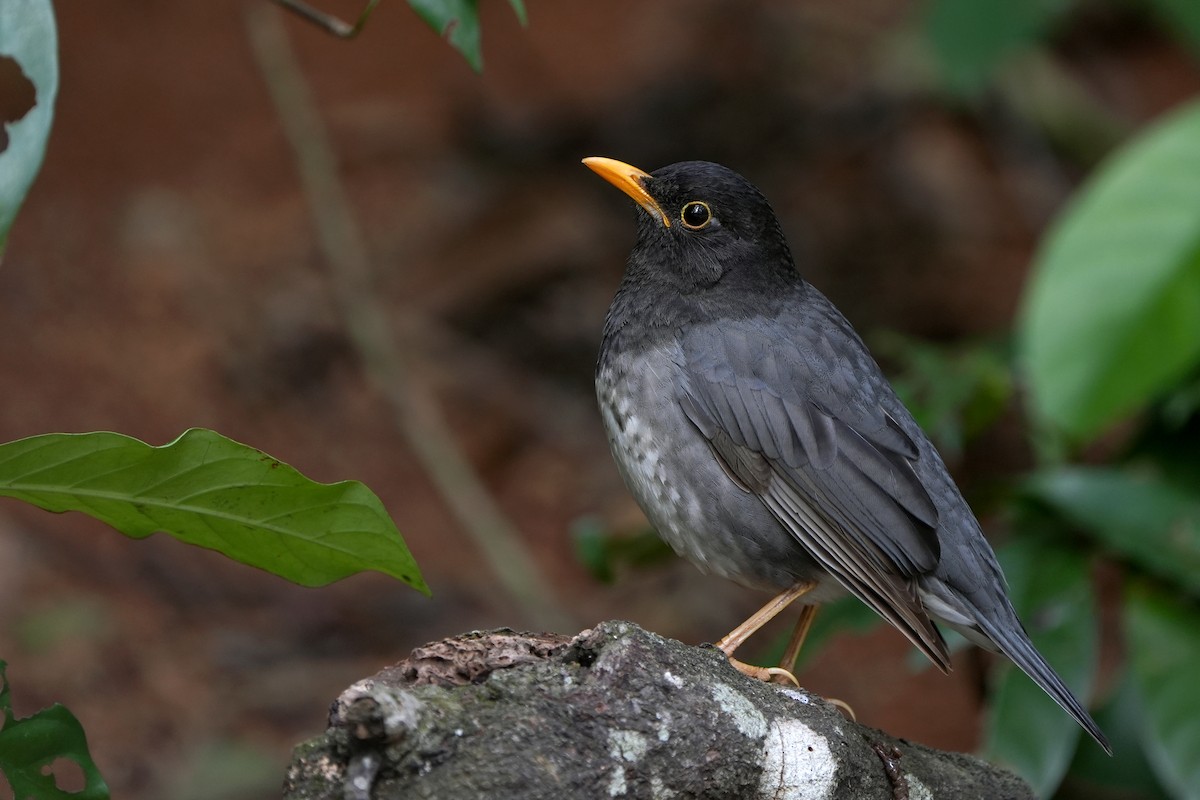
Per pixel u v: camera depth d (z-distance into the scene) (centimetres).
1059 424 784
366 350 1360
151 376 1387
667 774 493
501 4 1794
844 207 1661
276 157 1630
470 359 1516
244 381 1416
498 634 543
